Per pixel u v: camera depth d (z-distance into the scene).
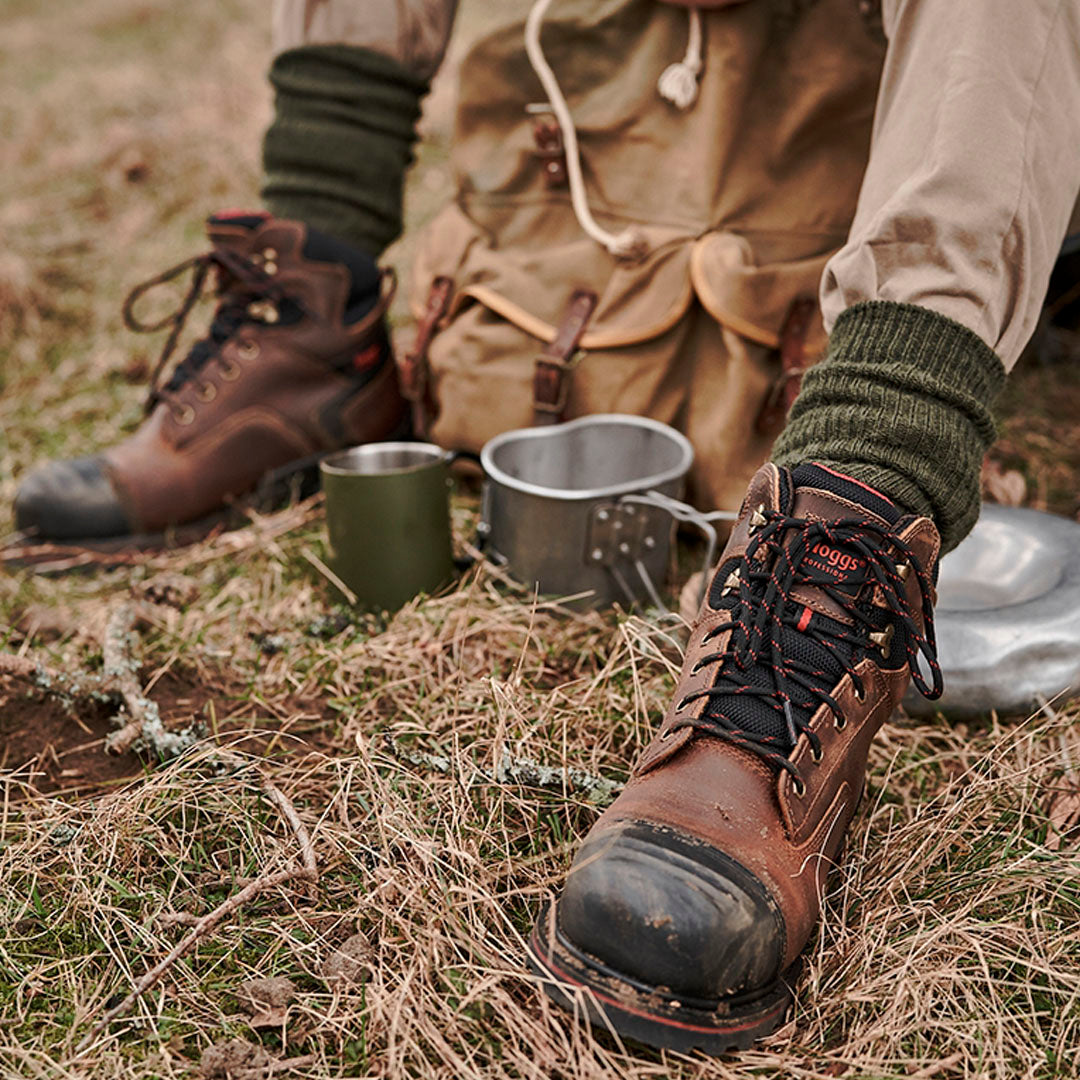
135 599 1.42
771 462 1.01
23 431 2.00
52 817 1.01
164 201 3.09
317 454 1.67
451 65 4.02
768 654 0.88
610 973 0.76
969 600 1.30
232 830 1.02
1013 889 0.89
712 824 0.79
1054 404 1.91
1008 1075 0.77
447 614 1.33
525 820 1.00
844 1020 0.82
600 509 1.31
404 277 2.53
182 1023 0.83
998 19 0.94
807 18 1.38
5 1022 0.83
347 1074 0.78
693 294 1.42
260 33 5.05
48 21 5.56
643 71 1.47
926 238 0.95
